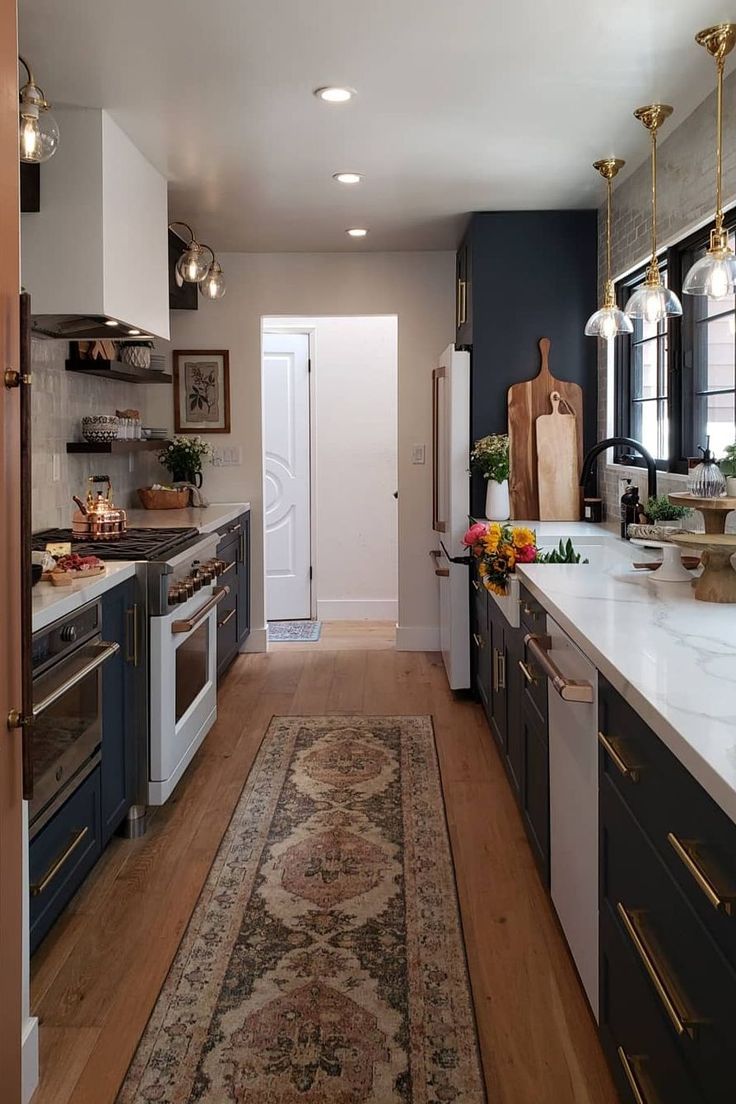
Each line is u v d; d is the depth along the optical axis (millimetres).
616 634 1991
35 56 2807
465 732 4219
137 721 3045
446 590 5172
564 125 3418
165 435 5602
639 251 3973
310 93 3104
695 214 3254
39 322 3480
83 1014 2115
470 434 4789
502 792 3467
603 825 1851
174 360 5746
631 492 3701
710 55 2805
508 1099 1825
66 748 2391
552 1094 1838
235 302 5715
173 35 2666
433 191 4324
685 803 1319
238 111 3262
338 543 7070
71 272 3273
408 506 5840
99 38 2684
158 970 2293
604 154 3779
